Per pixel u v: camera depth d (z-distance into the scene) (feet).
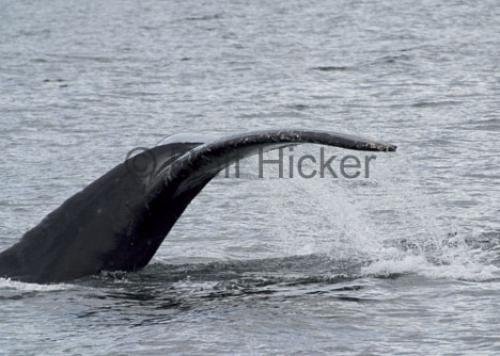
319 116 277.44
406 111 277.03
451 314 109.81
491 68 358.23
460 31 491.72
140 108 301.22
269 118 278.67
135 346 102.12
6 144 249.96
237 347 101.30
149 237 120.16
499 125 251.80
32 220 173.58
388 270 123.54
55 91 340.59
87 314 110.01
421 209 171.83
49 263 119.96
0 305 112.98
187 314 109.19
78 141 253.03
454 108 278.05
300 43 466.70
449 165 208.85
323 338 103.24
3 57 446.60
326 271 124.16
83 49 476.13
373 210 170.81
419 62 379.55
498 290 116.67
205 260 139.74
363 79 341.62
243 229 160.45
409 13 589.73
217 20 608.60
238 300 113.50
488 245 133.18
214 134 119.34
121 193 119.34
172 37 521.65
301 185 168.66
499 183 192.65
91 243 119.96
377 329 105.91
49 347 102.63
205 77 366.02
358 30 515.50
